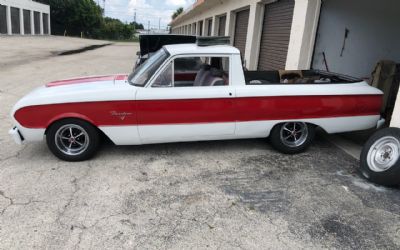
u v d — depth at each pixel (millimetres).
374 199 3738
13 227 3055
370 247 2949
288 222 3273
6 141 5129
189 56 4465
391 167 3830
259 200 3658
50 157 4574
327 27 7207
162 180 4039
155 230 3084
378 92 5027
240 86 4559
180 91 4379
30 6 41469
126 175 4129
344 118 4930
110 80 4855
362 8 7363
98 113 4238
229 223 3227
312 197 3756
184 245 2893
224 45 4812
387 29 7848
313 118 4809
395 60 8250
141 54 9125
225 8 14406
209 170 4344
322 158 4859
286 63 7609
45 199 3531
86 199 3559
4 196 3566
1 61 15773
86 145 4410
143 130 4418
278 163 4625
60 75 12312
